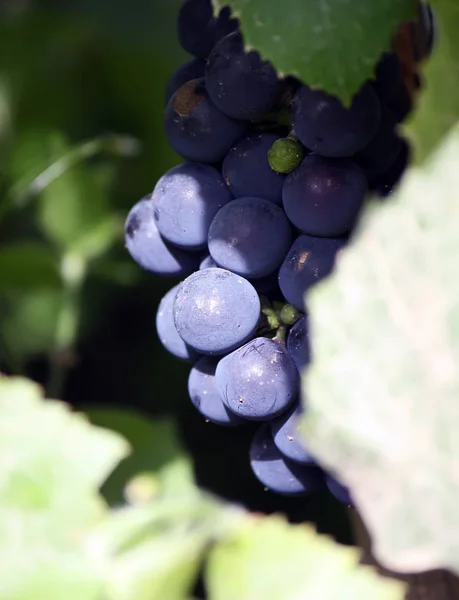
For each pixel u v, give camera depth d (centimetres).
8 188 41
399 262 24
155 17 39
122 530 27
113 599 26
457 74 25
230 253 28
